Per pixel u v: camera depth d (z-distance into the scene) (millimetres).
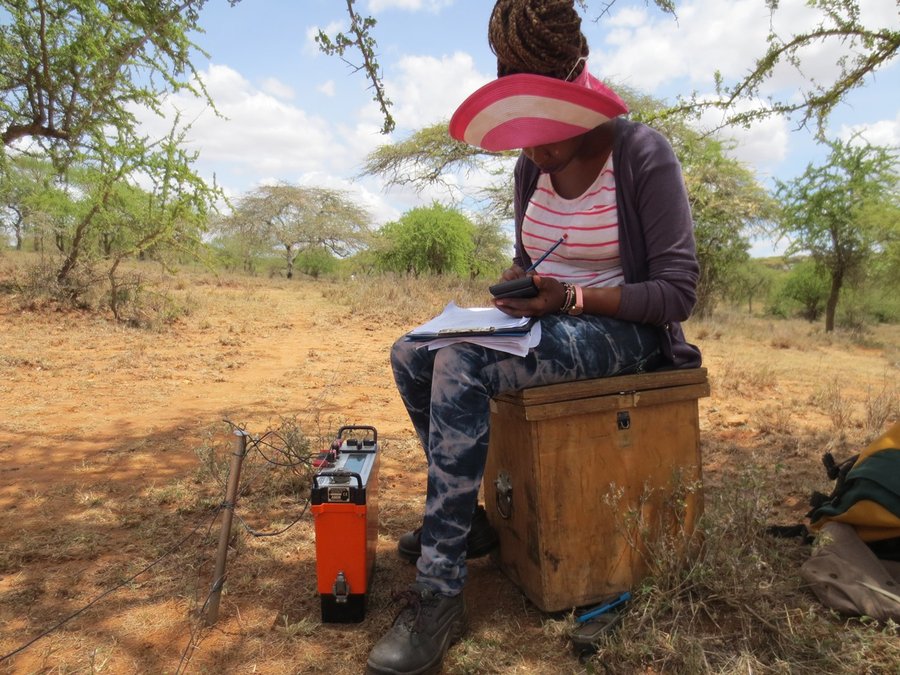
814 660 1937
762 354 10609
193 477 3684
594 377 2250
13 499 3395
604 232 2283
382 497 3484
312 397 5793
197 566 2674
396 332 9883
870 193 18250
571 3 2139
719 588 2174
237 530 2994
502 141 2250
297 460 3609
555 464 2201
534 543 2248
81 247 9773
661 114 3840
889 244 18203
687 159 16516
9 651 2127
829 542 2320
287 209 36844
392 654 1956
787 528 2756
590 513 2252
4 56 8672
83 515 3191
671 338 2352
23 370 6355
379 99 2963
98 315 9414
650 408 2311
